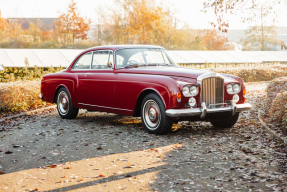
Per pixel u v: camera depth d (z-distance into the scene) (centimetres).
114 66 696
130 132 656
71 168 448
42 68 1680
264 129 654
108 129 692
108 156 499
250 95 1221
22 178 414
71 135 646
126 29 4291
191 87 586
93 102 739
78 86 773
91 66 755
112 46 730
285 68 1953
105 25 4312
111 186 380
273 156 477
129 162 468
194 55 2364
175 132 651
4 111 928
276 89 950
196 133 640
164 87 592
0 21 4088
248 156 482
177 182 386
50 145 574
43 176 420
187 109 585
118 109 683
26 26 4334
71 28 4022
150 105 629
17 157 508
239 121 752
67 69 828
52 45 3400
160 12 4369
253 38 4719
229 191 358
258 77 1809
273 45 4778
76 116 863
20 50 1933
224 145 546
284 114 632
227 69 1725
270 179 388
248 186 369
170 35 4375
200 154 496
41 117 868
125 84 661
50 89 855
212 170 426
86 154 513
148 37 4281
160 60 721
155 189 368
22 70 1560
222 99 629
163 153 506
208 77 600
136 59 701
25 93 996
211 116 618
